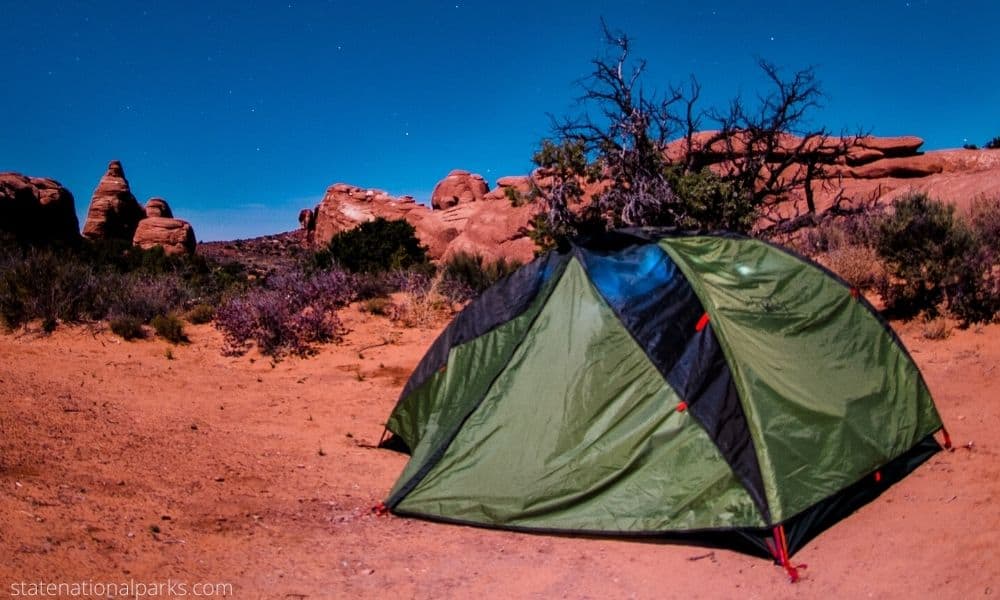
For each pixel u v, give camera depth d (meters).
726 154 14.95
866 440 5.26
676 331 5.19
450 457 5.33
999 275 9.22
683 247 5.81
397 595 3.98
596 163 12.48
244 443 6.78
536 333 5.57
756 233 14.78
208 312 12.22
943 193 19.98
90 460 5.77
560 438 5.10
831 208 18.06
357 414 8.05
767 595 4.04
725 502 4.58
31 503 4.64
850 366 5.72
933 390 7.25
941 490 5.23
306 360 10.38
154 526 4.59
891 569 4.25
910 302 9.60
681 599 4.02
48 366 9.19
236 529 4.74
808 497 4.62
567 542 4.79
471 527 5.05
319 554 4.46
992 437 6.04
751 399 4.88
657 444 4.88
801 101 14.22
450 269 15.05
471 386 6.00
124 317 11.33
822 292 6.02
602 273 5.57
